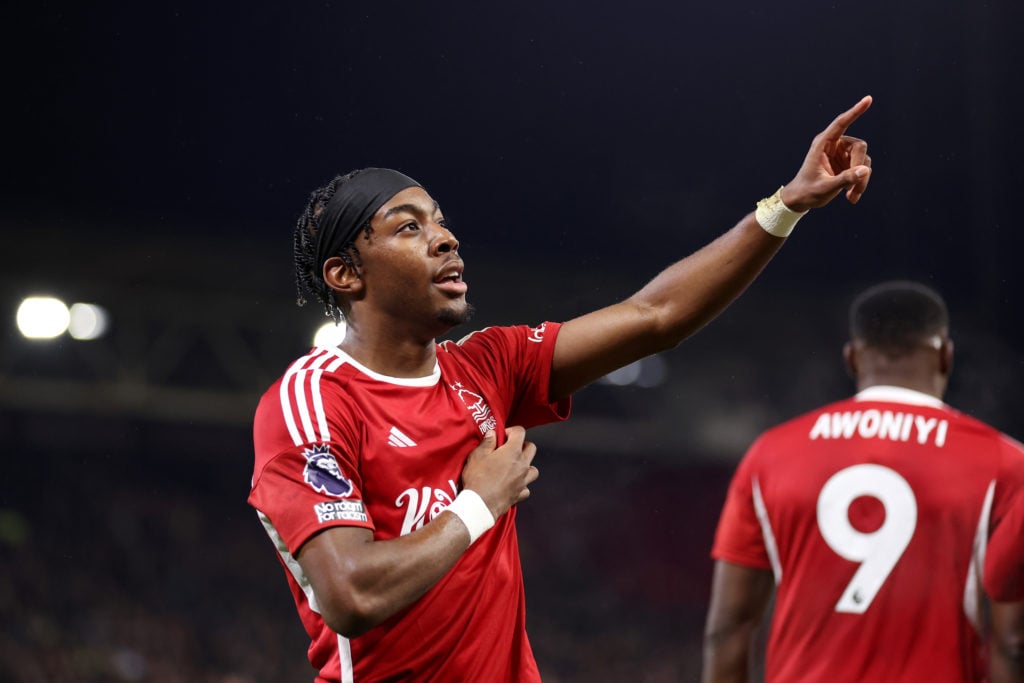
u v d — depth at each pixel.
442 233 9.90
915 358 10.52
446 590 9.32
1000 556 9.56
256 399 68.88
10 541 67.81
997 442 9.95
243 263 62.28
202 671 66.19
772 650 10.26
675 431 79.06
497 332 10.85
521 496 9.58
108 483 72.94
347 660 9.46
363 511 9.00
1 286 61.19
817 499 10.09
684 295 10.51
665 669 74.88
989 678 9.83
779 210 10.20
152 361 67.19
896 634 9.64
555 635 75.44
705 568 77.50
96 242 58.66
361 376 9.72
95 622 66.00
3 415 70.62
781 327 72.56
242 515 75.75
